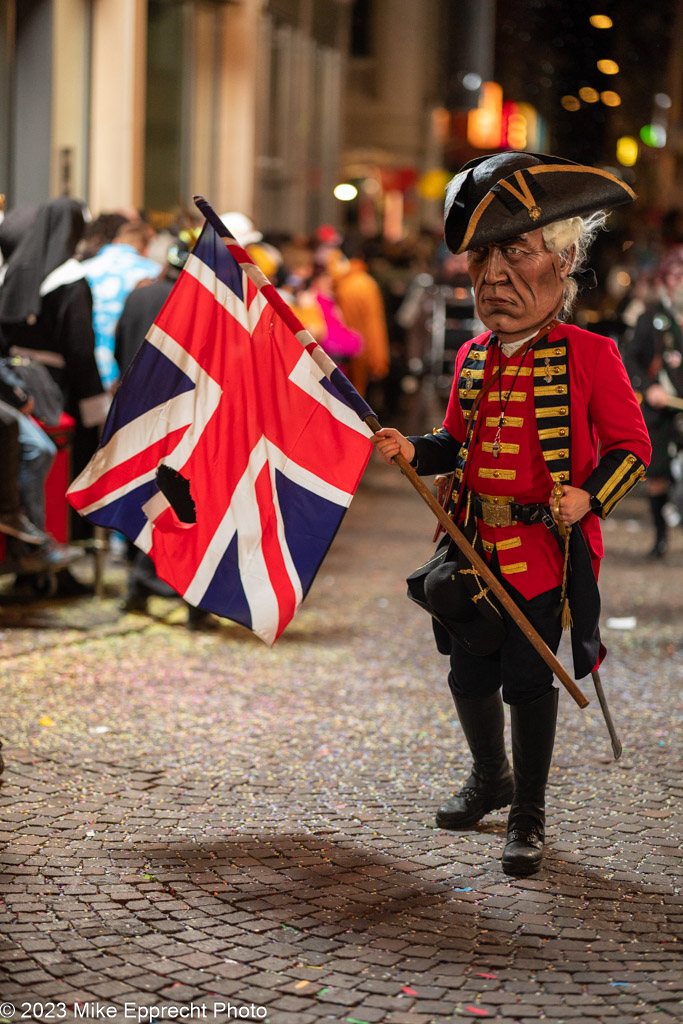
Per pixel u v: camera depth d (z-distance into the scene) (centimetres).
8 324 1242
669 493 1570
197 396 734
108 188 1997
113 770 819
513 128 4122
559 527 662
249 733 901
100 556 1259
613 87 3697
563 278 665
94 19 1961
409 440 706
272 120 2870
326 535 723
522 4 3819
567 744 891
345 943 598
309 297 2177
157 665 1069
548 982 564
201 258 739
